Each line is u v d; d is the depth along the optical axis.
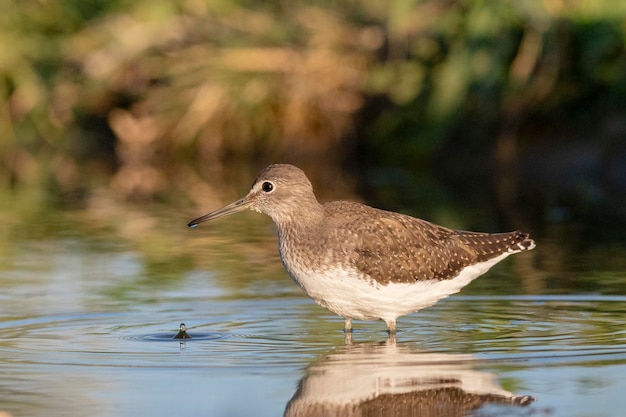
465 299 11.85
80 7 25.14
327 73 23.02
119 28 24.02
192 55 23.64
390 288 10.46
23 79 24.70
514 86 21.03
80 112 24.73
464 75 21.09
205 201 18.83
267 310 11.44
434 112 21.50
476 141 21.61
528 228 15.71
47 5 25.17
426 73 21.97
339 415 8.01
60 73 24.75
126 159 24.08
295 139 23.25
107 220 17.17
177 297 11.99
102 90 24.39
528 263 13.62
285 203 10.78
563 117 21.12
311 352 9.78
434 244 10.76
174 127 23.84
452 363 9.30
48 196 19.69
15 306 11.57
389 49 22.59
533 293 12.04
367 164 22.66
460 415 8.00
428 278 10.64
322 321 11.04
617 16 20.62
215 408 8.15
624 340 9.98
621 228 15.75
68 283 12.70
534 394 8.40
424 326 10.76
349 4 23.33
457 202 17.84
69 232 16.11
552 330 10.41
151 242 15.30
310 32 23.20
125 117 24.09
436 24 21.72
